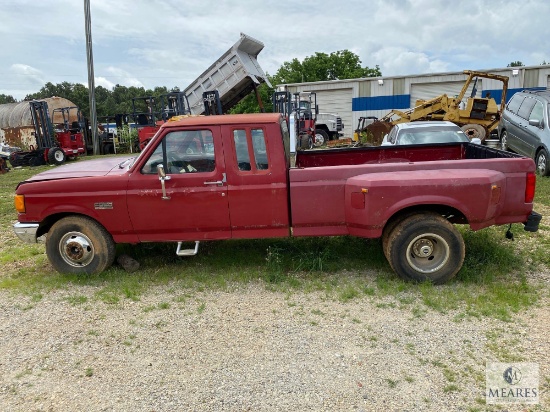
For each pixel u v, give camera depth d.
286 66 51.19
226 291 4.86
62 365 3.55
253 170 4.90
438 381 3.18
